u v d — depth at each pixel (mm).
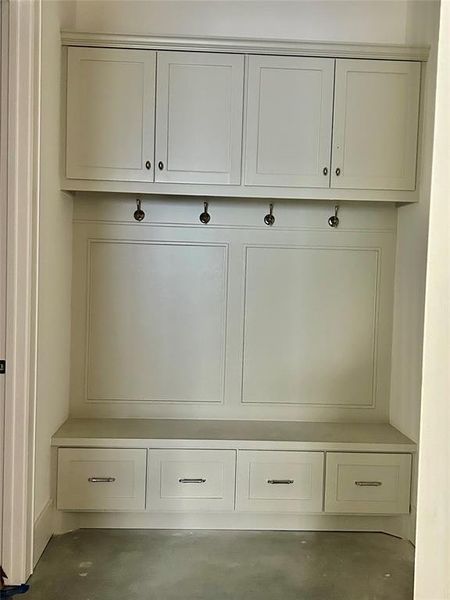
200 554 3031
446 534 869
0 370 2676
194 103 3248
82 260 3570
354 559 3035
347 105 3287
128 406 3627
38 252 2727
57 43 3094
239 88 3254
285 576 2836
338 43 3242
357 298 3676
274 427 3537
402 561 3029
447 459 869
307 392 3680
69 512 3281
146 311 3615
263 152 3283
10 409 2682
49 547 3072
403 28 3600
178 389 3643
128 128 3234
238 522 3342
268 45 3232
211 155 3270
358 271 3670
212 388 3654
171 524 3328
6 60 2602
